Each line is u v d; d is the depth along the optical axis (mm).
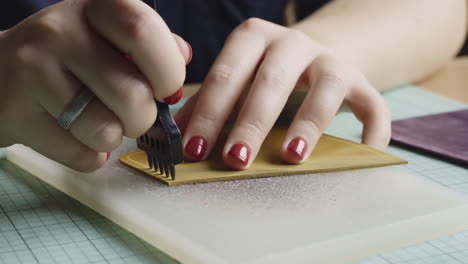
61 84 536
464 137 818
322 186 604
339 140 746
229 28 1397
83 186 600
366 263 497
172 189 588
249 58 741
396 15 1197
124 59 528
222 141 725
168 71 519
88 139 556
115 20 502
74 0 545
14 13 1059
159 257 493
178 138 571
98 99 543
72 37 525
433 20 1236
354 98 801
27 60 538
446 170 713
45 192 636
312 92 712
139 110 531
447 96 1099
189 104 759
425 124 878
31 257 486
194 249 469
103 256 491
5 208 589
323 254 482
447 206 560
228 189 589
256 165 649
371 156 686
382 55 1104
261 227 505
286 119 797
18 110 562
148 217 520
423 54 1192
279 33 799
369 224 517
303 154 654
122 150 714
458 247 529
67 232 537
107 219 568
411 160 747
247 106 668
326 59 772
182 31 1378
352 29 1136
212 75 710
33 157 679
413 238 534
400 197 580
